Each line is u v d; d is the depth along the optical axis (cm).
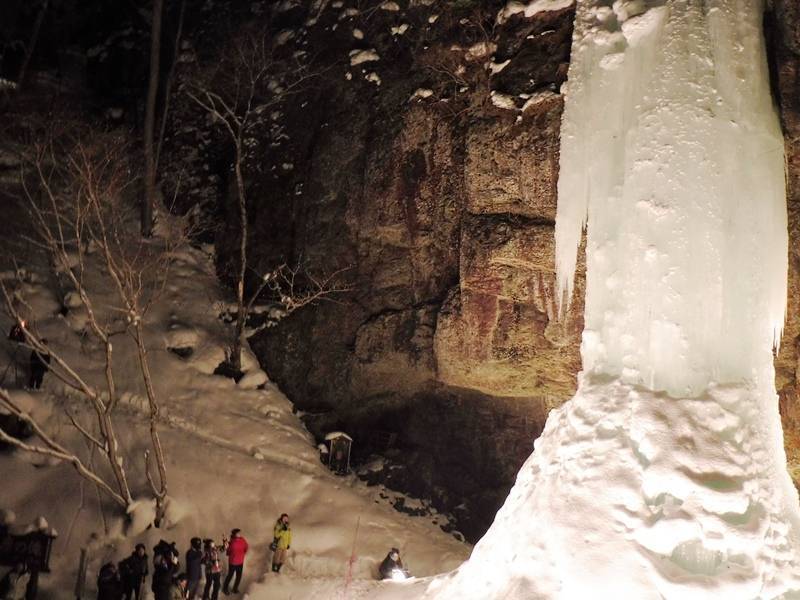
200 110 2145
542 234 1487
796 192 1258
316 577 1490
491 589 1131
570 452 1155
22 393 1543
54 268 1833
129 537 1450
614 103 1287
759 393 1134
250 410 1781
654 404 1124
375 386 1811
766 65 1241
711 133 1182
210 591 1412
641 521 1059
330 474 1731
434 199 1675
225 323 1927
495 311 1565
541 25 1533
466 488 1778
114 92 2294
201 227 2062
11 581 1291
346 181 1831
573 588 1047
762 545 1034
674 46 1227
